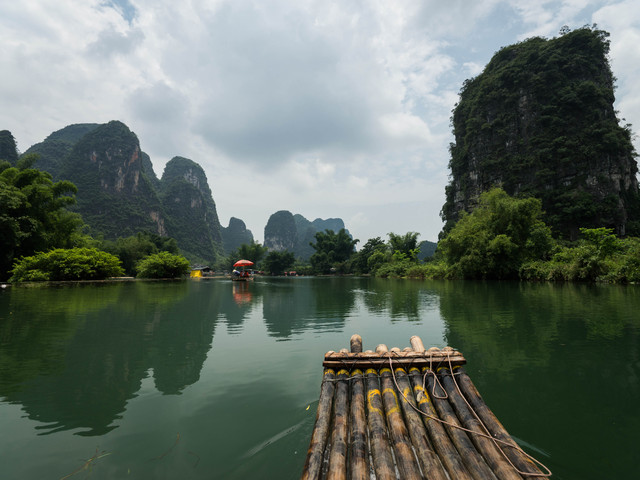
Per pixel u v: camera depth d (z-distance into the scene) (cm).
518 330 609
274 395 327
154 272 2969
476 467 183
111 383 358
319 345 521
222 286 2083
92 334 589
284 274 6831
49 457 219
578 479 205
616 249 1708
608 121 4322
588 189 4128
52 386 349
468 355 458
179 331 621
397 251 4238
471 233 2305
